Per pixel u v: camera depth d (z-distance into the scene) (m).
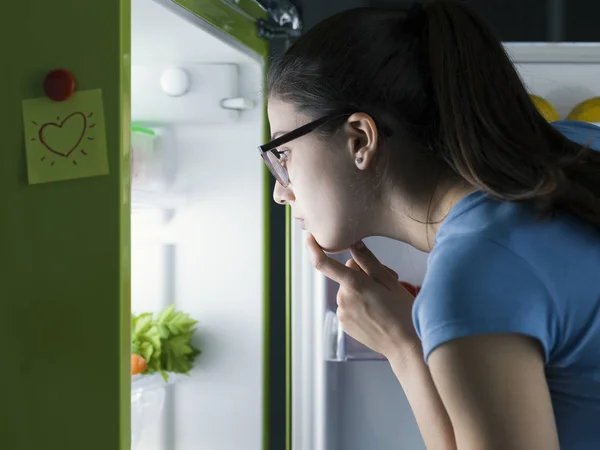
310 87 0.92
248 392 1.80
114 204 1.08
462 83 0.83
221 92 1.71
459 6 0.90
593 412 0.81
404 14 0.94
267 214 1.81
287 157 0.97
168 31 1.42
